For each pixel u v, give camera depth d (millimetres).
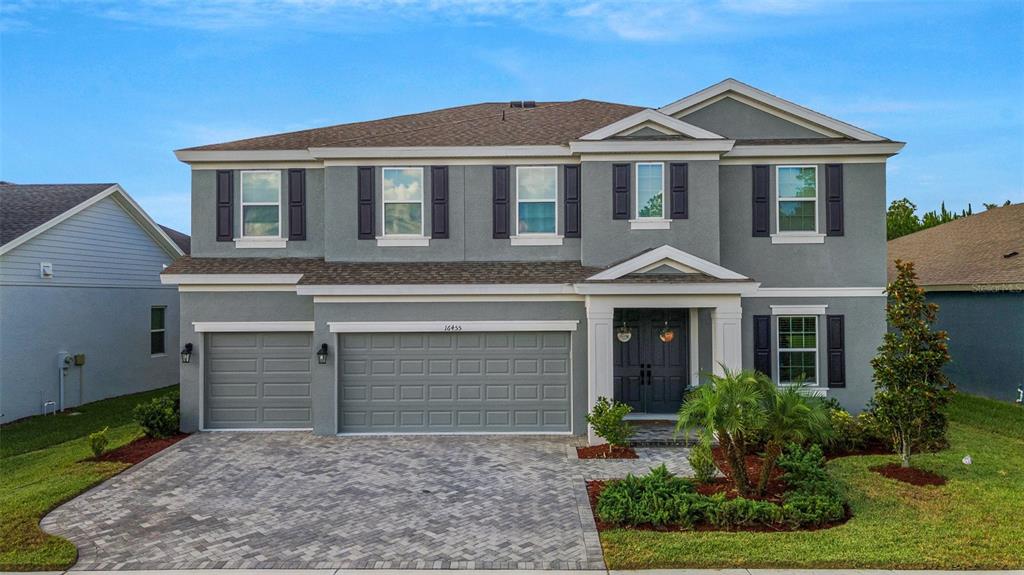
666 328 14125
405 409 13445
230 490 9758
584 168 13820
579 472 10523
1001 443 12102
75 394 17922
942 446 11727
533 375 13430
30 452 12828
